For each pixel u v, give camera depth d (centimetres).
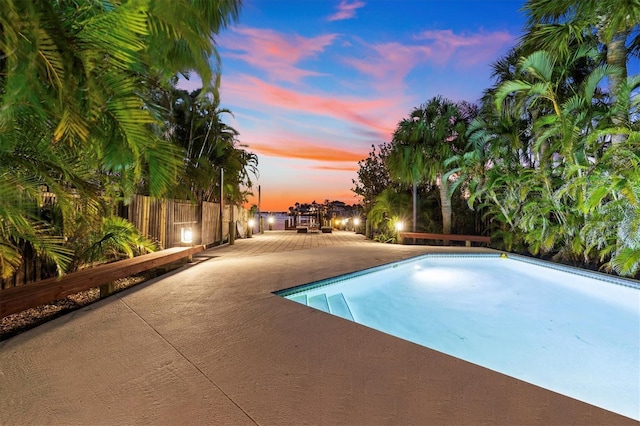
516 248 951
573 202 741
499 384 187
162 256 484
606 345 397
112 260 493
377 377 194
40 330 265
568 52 670
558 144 731
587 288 582
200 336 257
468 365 211
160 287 428
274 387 181
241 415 155
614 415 157
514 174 914
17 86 168
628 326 451
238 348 235
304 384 185
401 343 247
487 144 988
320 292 484
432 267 788
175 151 288
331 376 195
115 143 252
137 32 208
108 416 153
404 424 149
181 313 316
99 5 211
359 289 571
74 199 319
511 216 964
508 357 371
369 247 980
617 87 621
